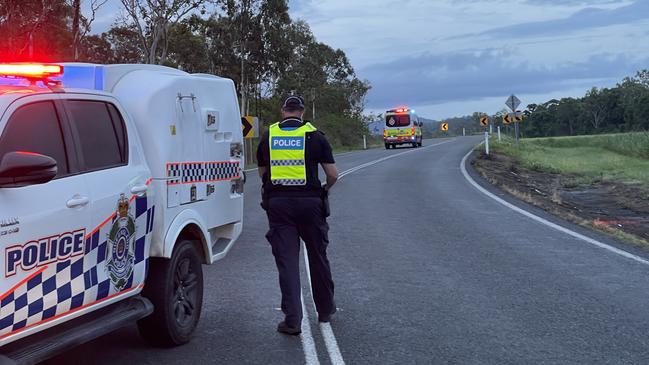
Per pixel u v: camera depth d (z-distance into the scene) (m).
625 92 112.50
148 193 4.77
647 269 7.84
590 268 7.91
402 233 10.55
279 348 5.16
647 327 5.63
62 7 21.31
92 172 4.21
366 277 7.55
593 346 5.16
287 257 5.49
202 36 35.31
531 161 30.11
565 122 119.06
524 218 12.09
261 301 6.56
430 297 6.67
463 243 9.64
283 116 5.61
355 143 66.12
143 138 4.92
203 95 5.75
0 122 3.58
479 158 30.27
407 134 46.69
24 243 3.48
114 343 5.29
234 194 6.39
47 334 3.83
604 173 24.23
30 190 3.60
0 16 19.67
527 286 7.07
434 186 18.17
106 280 4.22
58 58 22.11
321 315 5.79
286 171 5.44
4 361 3.37
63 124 4.07
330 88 67.00
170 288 5.01
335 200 15.12
